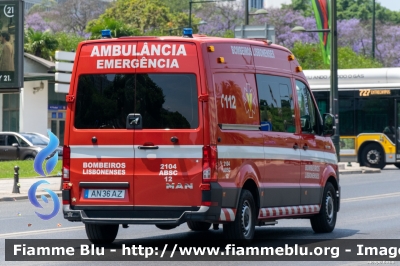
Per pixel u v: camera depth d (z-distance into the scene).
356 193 24.48
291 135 13.87
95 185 12.02
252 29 29.70
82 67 12.20
